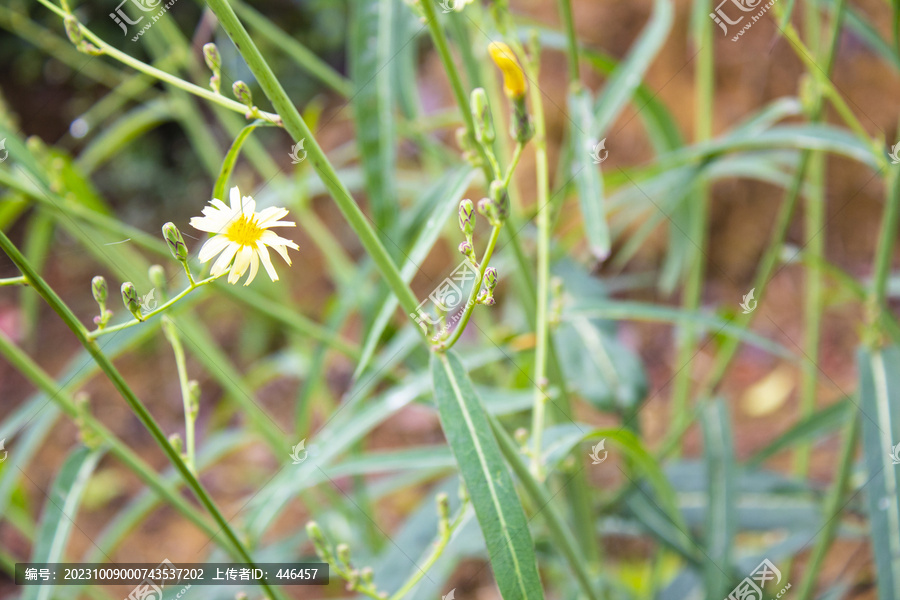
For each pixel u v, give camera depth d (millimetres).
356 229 509
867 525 721
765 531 717
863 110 1329
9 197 628
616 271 1550
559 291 610
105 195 2117
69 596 681
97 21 1335
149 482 594
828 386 1333
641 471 702
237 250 481
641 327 1492
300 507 1300
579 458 642
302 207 859
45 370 1690
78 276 1907
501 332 768
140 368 1721
